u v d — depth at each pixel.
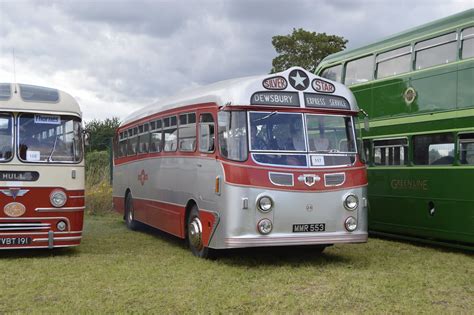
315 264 10.19
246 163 9.52
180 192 11.81
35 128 10.62
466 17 11.43
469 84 11.23
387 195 13.52
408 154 12.84
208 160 10.37
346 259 10.77
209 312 7.11
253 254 11.12
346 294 7.96
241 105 9.69
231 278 8.91
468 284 8.71
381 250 11.93
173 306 7.34
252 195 9.43
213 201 10.06
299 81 10.16
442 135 11.92
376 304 7.49
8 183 10.30
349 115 10.48
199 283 8.57
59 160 10.67
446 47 11.89
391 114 13.35
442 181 11.89
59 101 10.88
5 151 10.36
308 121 10.06
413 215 12.72
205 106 10.77
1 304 7.42
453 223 11.65
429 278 9.07
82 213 10.87
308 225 9.66
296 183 9.65
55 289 8.18
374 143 13.99
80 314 7.00
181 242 13.19
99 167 25.30
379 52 13.88
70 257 10.73
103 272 9.32
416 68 12.67
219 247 9.77
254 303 7.48
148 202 14.23
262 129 9.77
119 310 7.16
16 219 10.30
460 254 11.50
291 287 8.36
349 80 14.98
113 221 18.31
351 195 9.98
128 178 16.27
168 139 12.76
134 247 12.30
